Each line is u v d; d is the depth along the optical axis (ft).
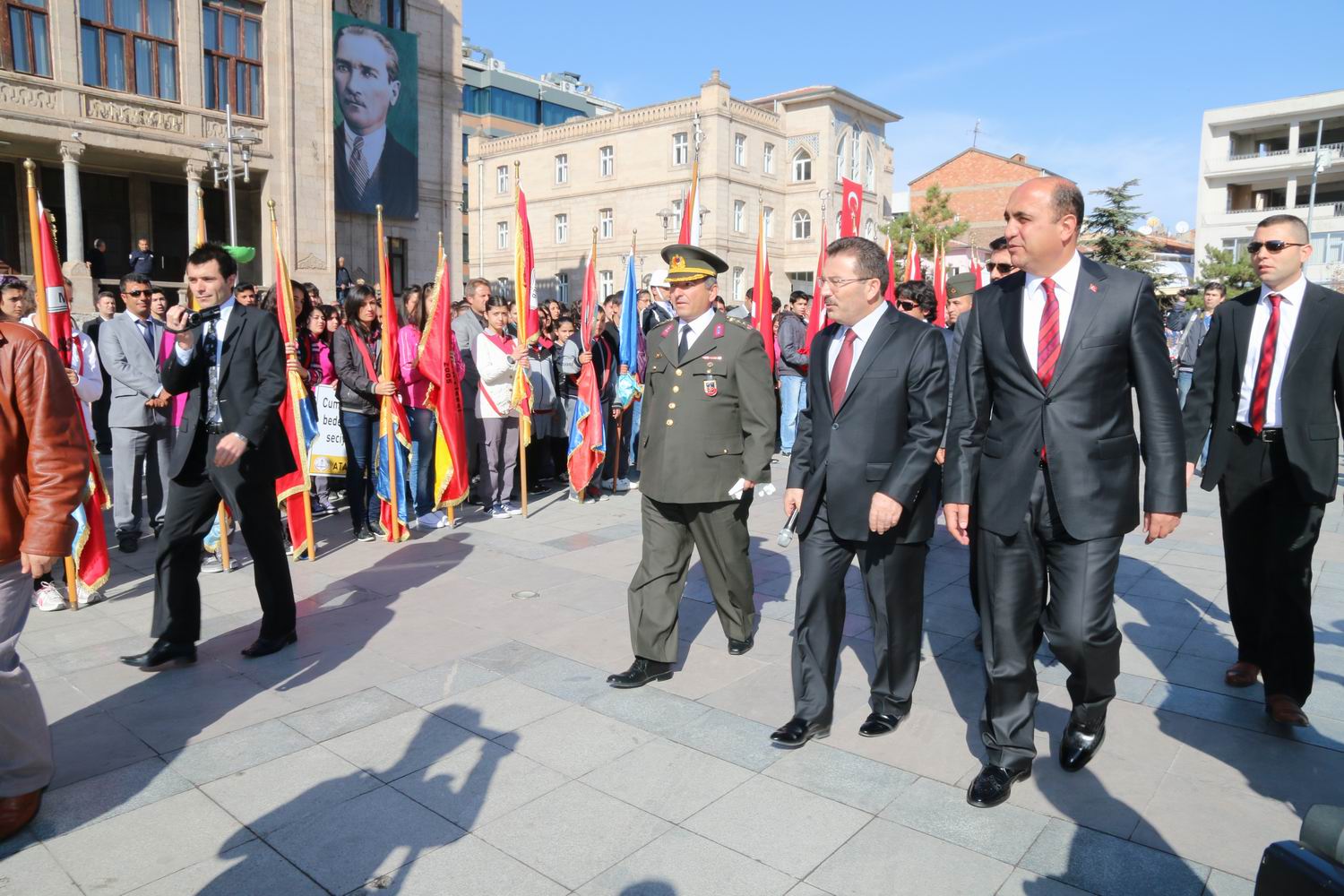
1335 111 127.65
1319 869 5.76
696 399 13.57
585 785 10.59
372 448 23.20
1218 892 8.62
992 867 9.03
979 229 163.32
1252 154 138.21
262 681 13.61
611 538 23.22
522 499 25.75
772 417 13.75
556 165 141.49
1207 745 11.80
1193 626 16.75
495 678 13.79
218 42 73.67
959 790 10.59
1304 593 12.28
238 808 10.02
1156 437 9.95
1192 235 181.06
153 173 80.64
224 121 74.23
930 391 11.24
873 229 139.64
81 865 8.95
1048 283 10.36
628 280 29.68
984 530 10.69
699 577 19.72
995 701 10.69
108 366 20.76
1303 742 11.91
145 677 13.73
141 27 69.82
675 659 13.75
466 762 11.10
